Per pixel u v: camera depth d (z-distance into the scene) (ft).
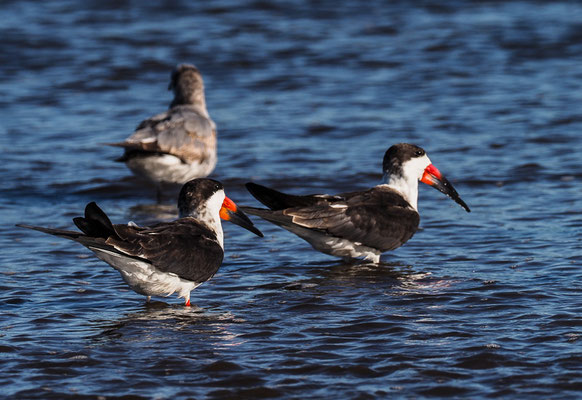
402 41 98.48
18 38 98.53
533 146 63.98
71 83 85.46
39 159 63.98
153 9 111.65
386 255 42.91
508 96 78.59
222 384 27.50
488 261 41.01
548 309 33.71
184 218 37.06
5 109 77.20
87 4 113.70
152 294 35.29
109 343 31.07
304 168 60.59
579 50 93.76
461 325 32.24
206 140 56.85
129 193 58.03
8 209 52.54
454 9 111.65
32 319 33.76
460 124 70.59
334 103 78.54
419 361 28.96
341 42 98.43
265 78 86.99
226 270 40.78
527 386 26.94
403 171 43.34
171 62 92.02
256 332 32.07
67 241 45.60
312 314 34.04
